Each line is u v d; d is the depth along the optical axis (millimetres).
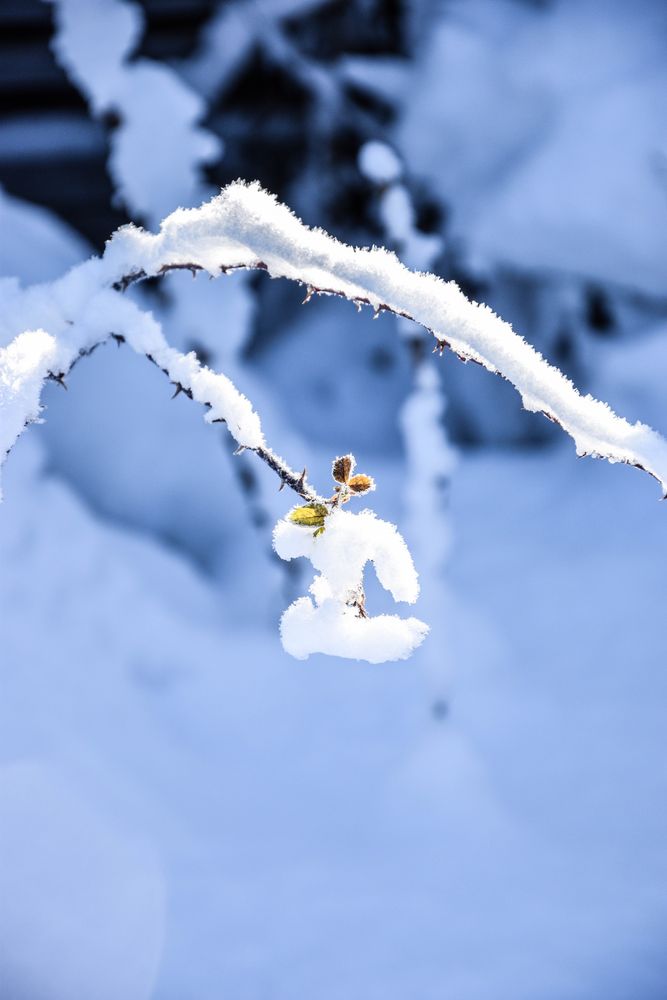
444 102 8461
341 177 9008
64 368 1829
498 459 9195
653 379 7895
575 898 3459
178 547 6910
